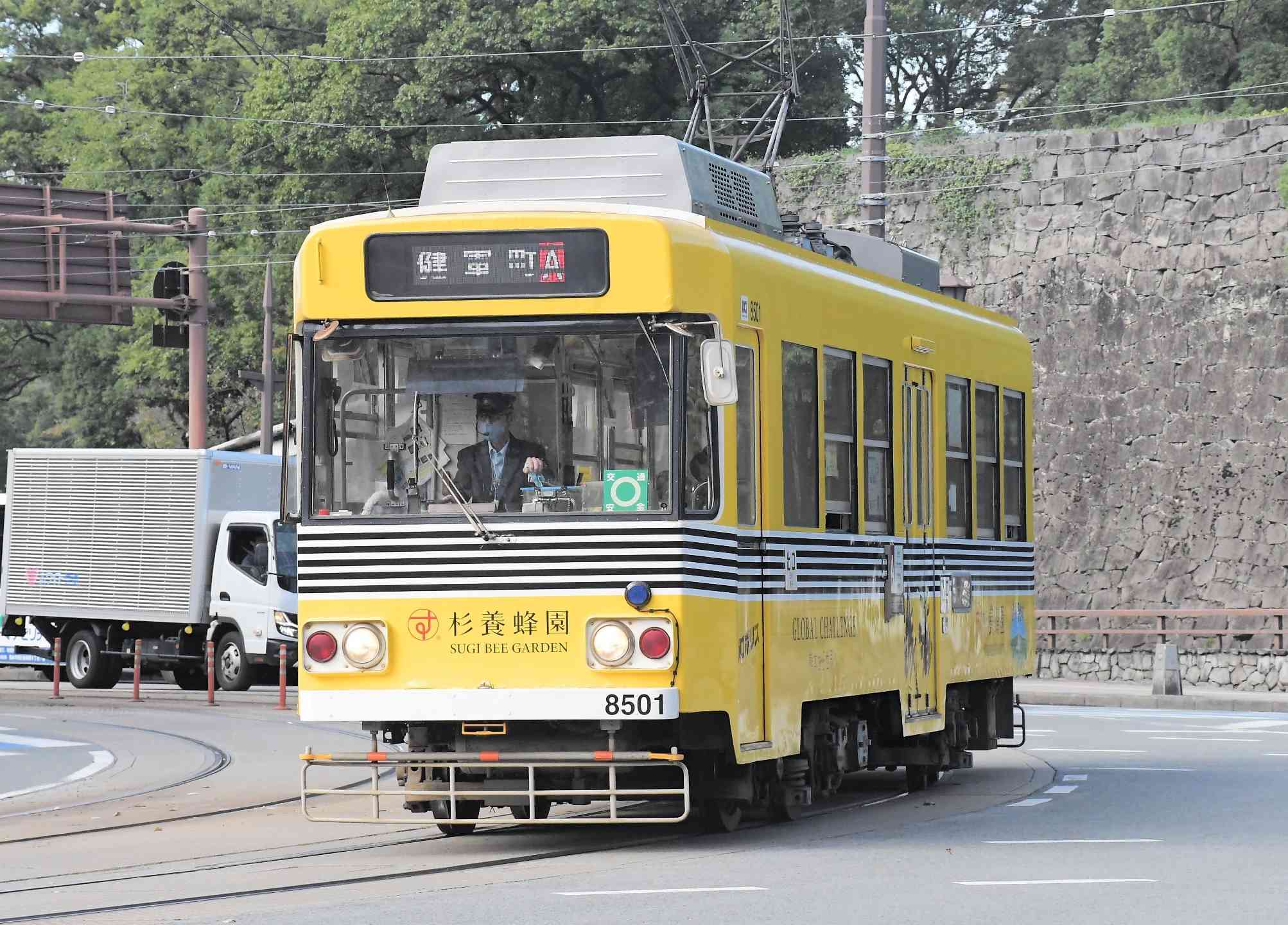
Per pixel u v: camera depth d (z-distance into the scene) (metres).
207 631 46.66
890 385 20.48
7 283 49.34
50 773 26.31
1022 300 54.72
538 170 18.38
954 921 12.75
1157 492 52.19
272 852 17.50
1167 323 52.53
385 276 16.19
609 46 68.38
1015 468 25.06
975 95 93.31
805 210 58.50
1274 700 40.78
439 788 16.34
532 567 15.84
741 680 16.61
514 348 16.06
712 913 13.09
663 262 15.95
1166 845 17.12
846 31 78.06
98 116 86.38
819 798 21.14
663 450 15.88
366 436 16.17
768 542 17.25
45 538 48.53
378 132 68.94
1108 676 51.00
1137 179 53.34
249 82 81.25
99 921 13.30
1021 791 22.61
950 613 22.20
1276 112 56.56
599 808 20.58
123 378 88.81
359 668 15.95
